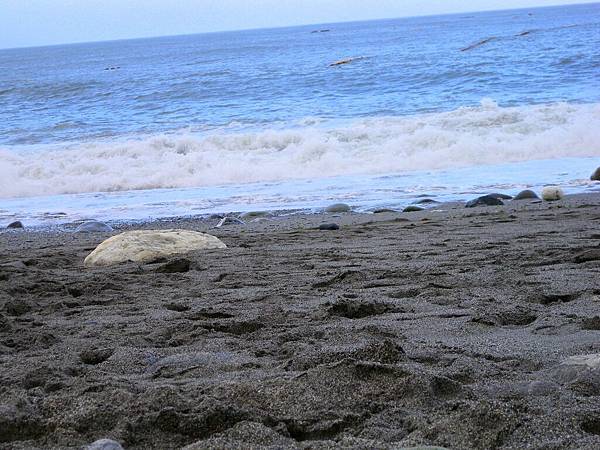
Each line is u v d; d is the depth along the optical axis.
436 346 3.77
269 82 35.06
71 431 2.63
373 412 2.79
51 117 28.45
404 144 17.06
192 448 2.38
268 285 6.00
